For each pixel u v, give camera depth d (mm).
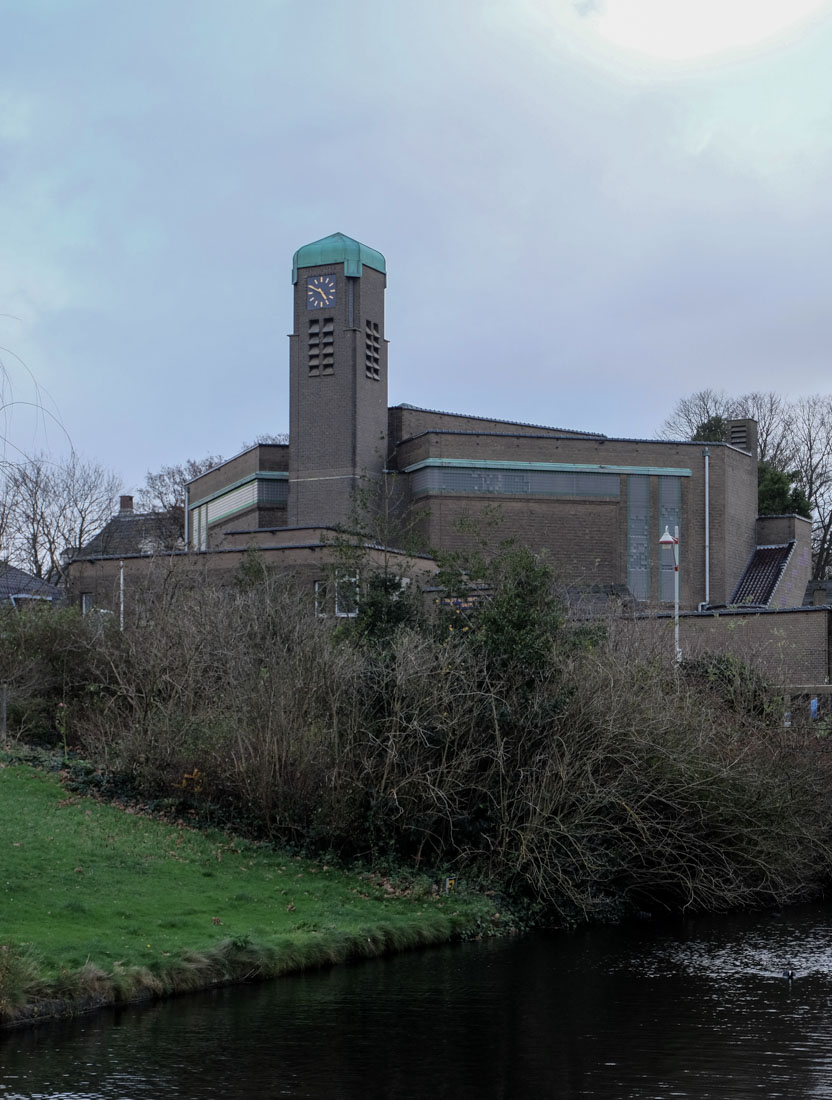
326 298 58812
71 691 28031
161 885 18500
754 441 67250
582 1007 14781
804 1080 11734
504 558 26016
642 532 58562
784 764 23734
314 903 19078
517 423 64250
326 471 58094
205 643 26156
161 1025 13406
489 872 21656
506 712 21750
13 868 17750
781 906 23750
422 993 15430
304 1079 11703
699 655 28250
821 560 73688
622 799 21406
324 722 22172
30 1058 12070
